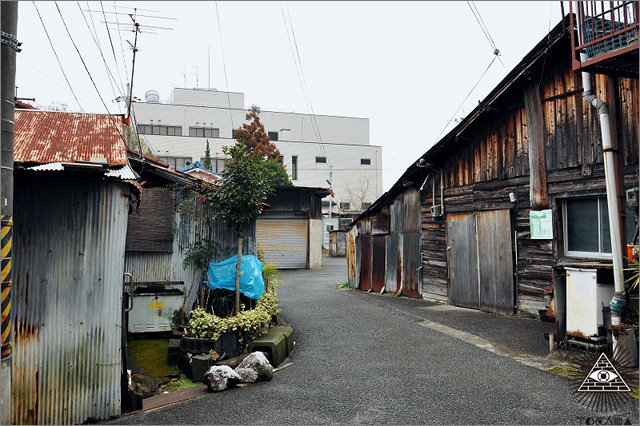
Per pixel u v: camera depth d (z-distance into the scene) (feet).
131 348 23.18
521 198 29.73
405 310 34.32
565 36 24.89
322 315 33.06
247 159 24.77
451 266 36.35
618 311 18.76
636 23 18.06
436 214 37.65
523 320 28.22
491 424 13.85
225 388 17.88
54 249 15.08
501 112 31.53
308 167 163.73
